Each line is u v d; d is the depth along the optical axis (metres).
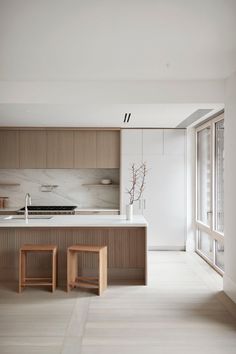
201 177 6.83
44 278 4.76
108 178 7.47
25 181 7.45
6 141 6.98
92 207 7.44
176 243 7.12
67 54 3.55
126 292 4.54
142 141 7.06
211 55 3.59
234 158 4.15
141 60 3.74
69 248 4.56
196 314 3.79
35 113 5.43
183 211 7.11
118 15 2.69
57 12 2.64
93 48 3.39
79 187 7.50
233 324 3.53
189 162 7.10
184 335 3.27
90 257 5.07
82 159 7.04
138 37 3.12
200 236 6.91
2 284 4.88
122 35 3.07
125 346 3.04
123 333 3.30
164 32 3.01
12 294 4.46
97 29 2.95
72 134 7.04
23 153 7.00
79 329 3.39
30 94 4.52
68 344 3.08
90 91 4.54
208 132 6.30
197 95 4.52
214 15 2.69
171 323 3.54
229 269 4.35
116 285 4.84
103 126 6.88
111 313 3.81
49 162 7.01
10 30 2.97
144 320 3.62
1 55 3.58
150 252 6.99
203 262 6.21
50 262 5.01
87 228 4.93
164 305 4.06
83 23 2.83
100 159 7.06
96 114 5.51
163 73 4.21
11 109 5.07
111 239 5.07
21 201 7.44
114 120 6.15
